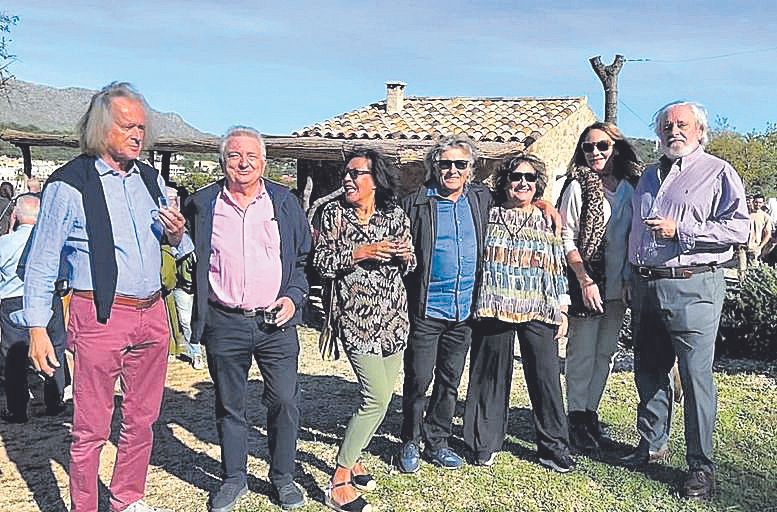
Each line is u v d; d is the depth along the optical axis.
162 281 3.97
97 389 3.66
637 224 4.55
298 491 4.38
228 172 3.99
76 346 3.63
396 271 4.29
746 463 5.03
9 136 15.19
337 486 4.32
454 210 4.56
